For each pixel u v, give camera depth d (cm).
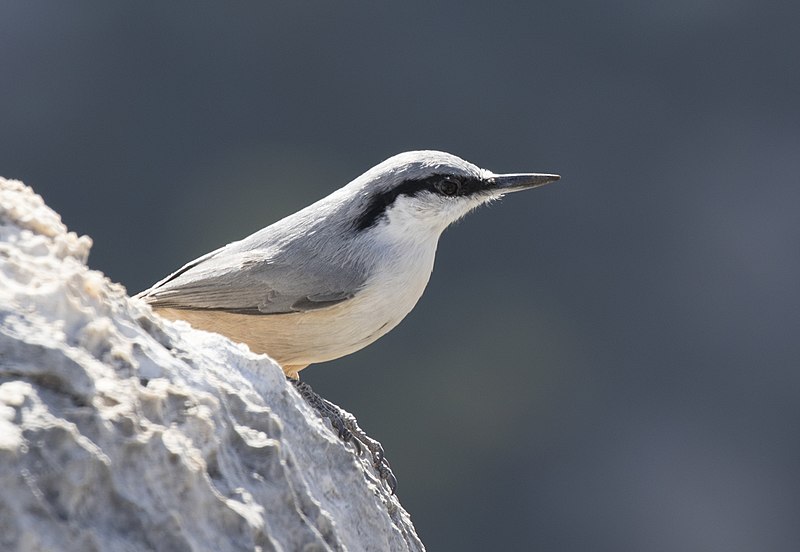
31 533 257
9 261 313
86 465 271
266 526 309
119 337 319
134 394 300
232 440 324
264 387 370
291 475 337
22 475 261
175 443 298
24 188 354
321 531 337
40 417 271
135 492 283
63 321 305
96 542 268
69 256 337
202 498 297
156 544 281
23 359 283
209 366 350
